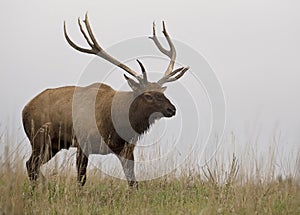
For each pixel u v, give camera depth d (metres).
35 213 21.92
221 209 22.16
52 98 31.92
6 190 21.19
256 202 22.72
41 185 24.16
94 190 26.45
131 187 27.25
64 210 22.25
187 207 23.28
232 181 25.05
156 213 22.23
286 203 23.30
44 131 31.16
